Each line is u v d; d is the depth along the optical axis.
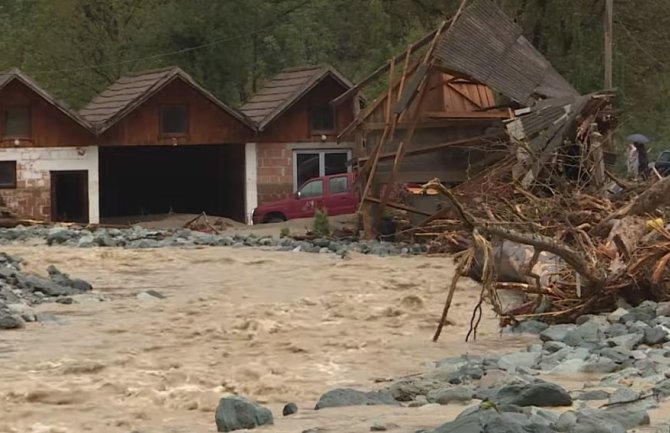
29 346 16.44
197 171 55.81
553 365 13.90
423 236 32.44
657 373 12.63
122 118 49.16
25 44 66.19
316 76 51.41
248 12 63.41
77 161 48.72
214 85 62.75
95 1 64.12
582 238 19.62
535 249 17.94
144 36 62.84
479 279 23.27
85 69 63.88
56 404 12.46
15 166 47.88
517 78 32.53
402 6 49.78
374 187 34.50
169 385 13.50
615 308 18.03
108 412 12.01
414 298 20.58
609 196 27.36
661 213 21.34
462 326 18.02
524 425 8.40
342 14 64.94
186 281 24.73
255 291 22.83
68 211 49.31
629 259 18.28
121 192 54.72
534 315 17.88
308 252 31.34
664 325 15.90
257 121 51.19
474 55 32.38
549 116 30.12
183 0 62.22
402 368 14.59
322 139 52.28
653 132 55.84
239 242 34.12
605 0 42.22
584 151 29.22
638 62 49.59
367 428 9.82
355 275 25.41
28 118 47.97
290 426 10.32
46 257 29.28
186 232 36.91
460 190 30.66
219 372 14.33
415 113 32.69
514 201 27.03
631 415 9.25
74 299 21.53
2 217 41.72
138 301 21.39
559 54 48.50
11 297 20.97
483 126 32.72
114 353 15.79
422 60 33.28
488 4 33.34
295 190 52.03
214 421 11.26
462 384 12.80
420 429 9.46
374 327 18.03
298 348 16.09
